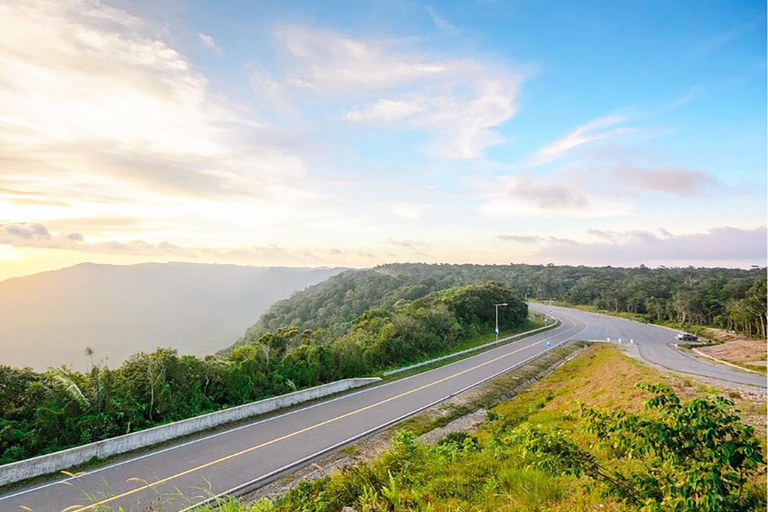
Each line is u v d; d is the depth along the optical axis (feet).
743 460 12.77
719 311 207.31
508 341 163.84
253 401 73.10
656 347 137.49
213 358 76.33
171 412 61.87
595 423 15.92
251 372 76.33
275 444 55.93
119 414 55.67
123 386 59.26
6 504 39.11
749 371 87.86
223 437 58.29
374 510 22.79
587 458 17.38
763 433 39.42
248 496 42.14
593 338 172.86
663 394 14.26
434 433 63.21
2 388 51.06
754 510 12.97
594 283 356.59
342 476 31.04
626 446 14.51
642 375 79.41
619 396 66.95
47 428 49.52
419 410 73.31
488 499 25.59
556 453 17.31
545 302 373.20
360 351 105.81
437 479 30.25
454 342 147.74
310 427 63.26
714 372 85.15
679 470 13.75
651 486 14.74
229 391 72.13
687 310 215.72
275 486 44.39
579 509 22.13
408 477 31.30
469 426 67.00
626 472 26.63
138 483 43.98
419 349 127.75
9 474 42.68
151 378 62.13
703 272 379.76
